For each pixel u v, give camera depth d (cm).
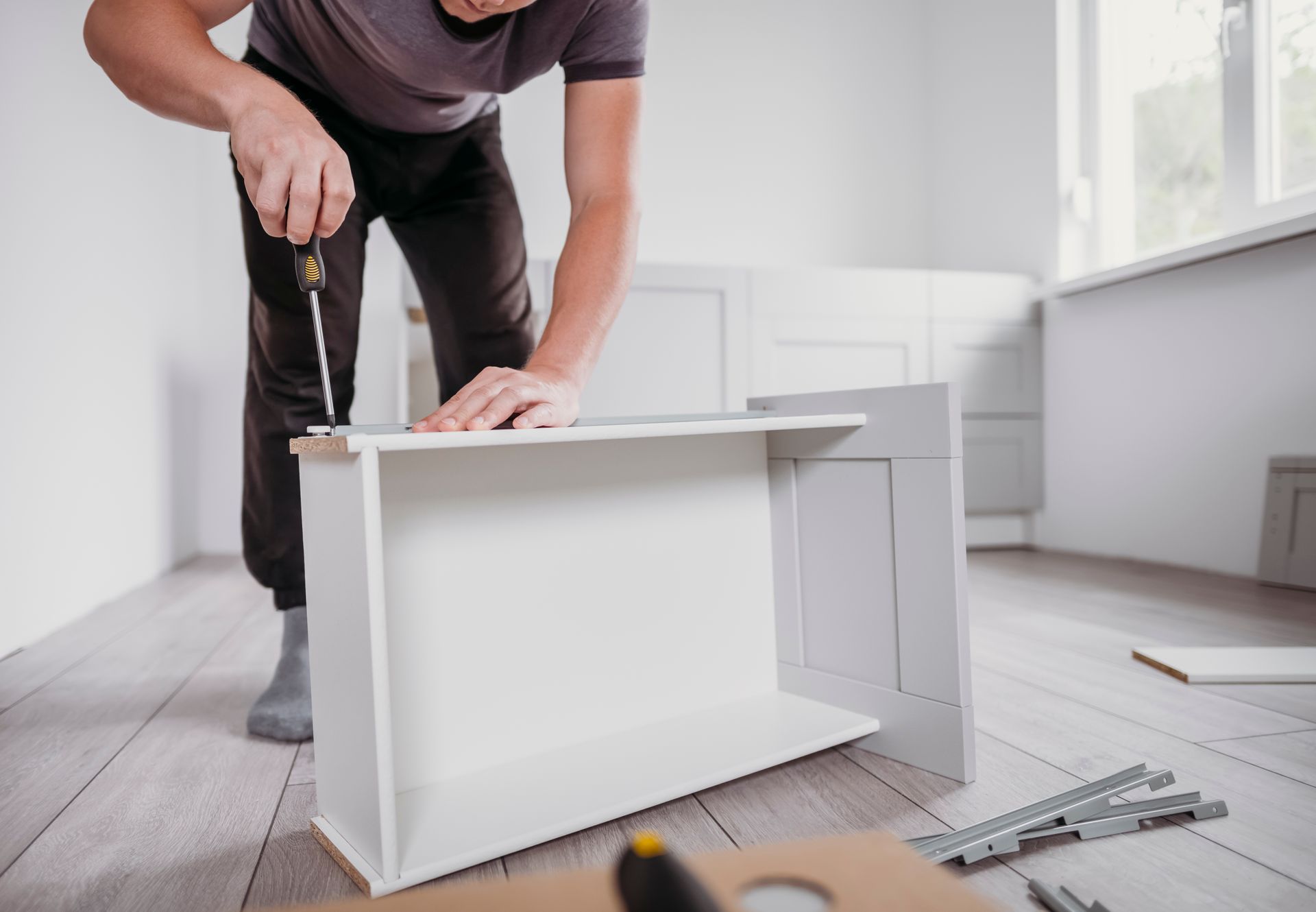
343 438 67
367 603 69
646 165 305
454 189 130
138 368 240
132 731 115
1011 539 278
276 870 75
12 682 141
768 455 114
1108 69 259
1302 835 77
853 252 324
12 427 164
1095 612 172
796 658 112
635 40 113
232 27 283
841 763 99
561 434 74
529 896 35
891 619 99
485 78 109
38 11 180
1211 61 228
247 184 80
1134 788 83
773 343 255
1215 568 217
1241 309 209
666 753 93
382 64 107
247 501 118
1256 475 207
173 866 77
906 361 265
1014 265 287
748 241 314
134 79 85
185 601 214
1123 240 258
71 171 196
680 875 29
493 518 91
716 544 109
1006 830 75
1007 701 117
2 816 88
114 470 220
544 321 238
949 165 317
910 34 329
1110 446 250
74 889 73
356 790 74
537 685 94
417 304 237
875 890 37
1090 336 256
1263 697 116
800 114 319
